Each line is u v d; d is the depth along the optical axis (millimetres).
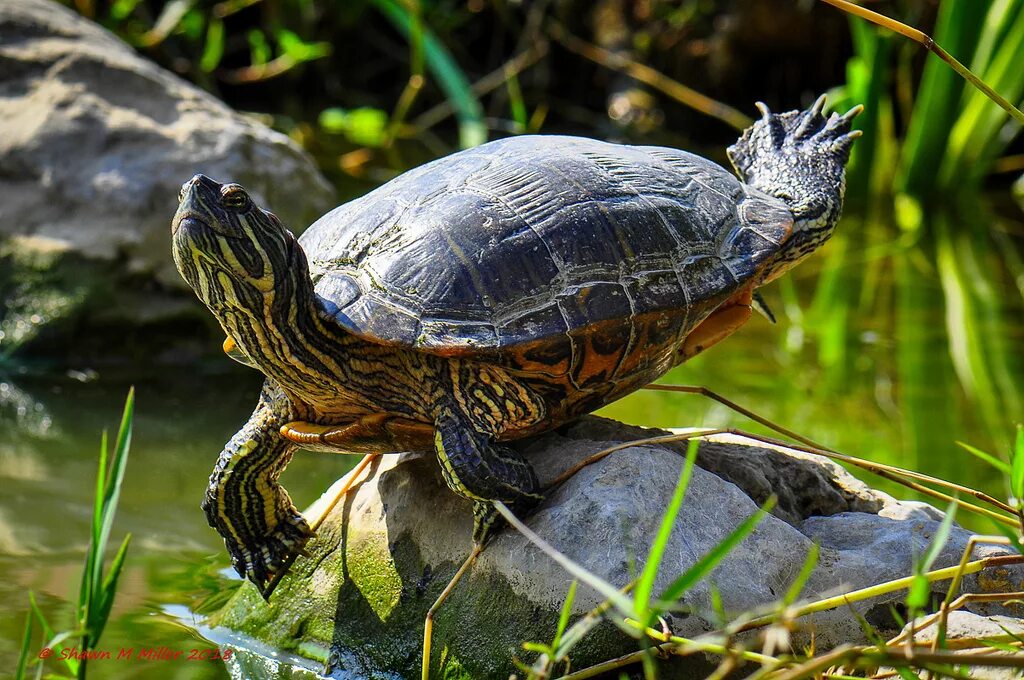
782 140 6453
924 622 4332
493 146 5535
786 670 4098
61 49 10711
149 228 9961
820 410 8875
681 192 5434
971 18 14086
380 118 17562
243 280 4723
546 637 4652
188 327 10062
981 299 11797
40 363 9664
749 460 5629
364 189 13922
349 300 4848
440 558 5105
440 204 5074
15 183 10102
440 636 4922
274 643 5355
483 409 4816
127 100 10578
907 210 14758
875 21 5047
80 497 7020
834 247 13609
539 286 4824
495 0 18875
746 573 4723
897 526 5254
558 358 4867
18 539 6348
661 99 18609
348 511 5555
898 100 17531
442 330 4699
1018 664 3535
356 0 18484
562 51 19328
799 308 11531
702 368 9859
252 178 10391
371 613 5188
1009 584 4941
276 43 18625
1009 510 5129
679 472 4992
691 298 5070
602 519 4715
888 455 7977
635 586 4277
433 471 5414
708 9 18156
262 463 5246
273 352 4898
